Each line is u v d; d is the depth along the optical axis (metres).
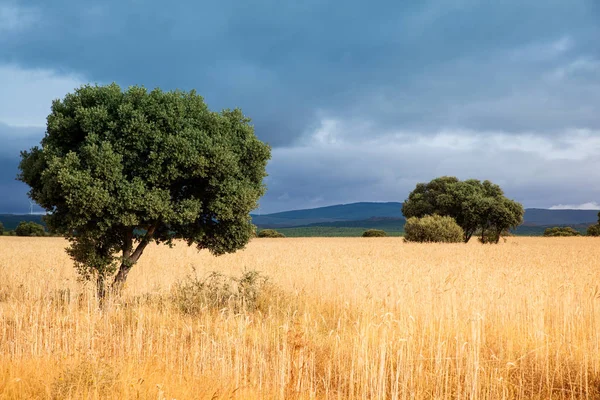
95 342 9.91
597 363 8.59
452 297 12.65
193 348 9.27
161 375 7.96
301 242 63.28
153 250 34.91
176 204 14.24
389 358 8.87
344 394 7.91
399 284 14.88
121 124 13.66
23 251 34.66
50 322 10.66
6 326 10.77
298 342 8.93
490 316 11.64
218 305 13.53
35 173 13.80
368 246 47.44
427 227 57.94
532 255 32.75
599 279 17.72
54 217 13.98
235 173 15.03
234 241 15.94
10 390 7.11
